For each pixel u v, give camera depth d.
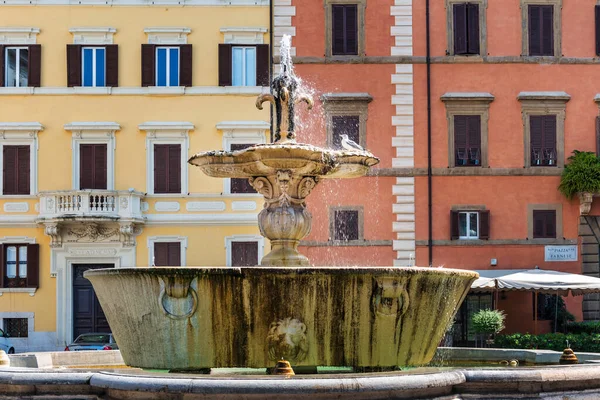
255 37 38.66
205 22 38.72
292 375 8.66
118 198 37.50
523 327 36.50
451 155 38.03
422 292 10.66
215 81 38.59
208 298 10.31
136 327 10.69
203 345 10.41
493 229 37.97
